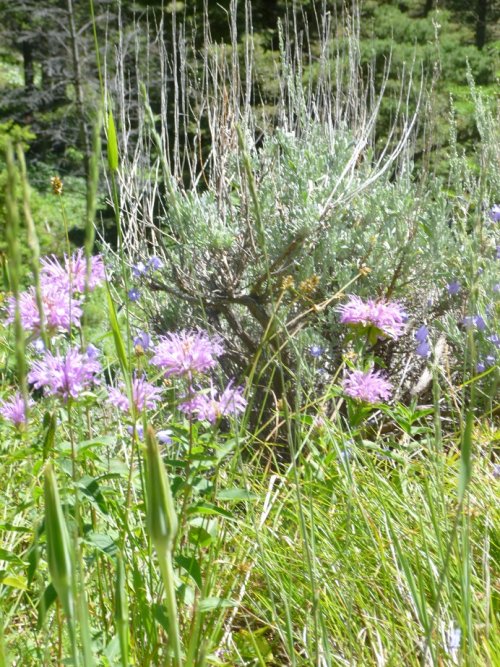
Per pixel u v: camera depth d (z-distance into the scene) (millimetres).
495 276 3393
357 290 3936
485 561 1997
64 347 2025
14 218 927
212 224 3990
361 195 4359
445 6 14648
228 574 1963
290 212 4102
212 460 1730
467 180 3770
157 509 974
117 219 1565
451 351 3926
